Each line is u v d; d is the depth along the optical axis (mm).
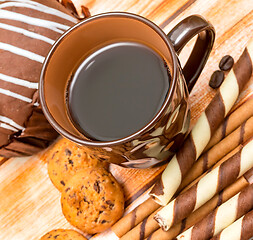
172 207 450
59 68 430
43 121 480
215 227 447
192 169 466
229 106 455
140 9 516
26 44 470
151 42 429
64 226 488
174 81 397
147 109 420
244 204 442
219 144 463
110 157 425
